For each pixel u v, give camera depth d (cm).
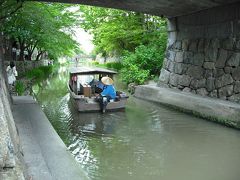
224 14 1206
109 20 2486
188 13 1451
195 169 732
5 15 1536
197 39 1407
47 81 2997
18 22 1966
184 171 720
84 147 891
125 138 976
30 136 763
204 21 1341
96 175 694
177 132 1037
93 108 1338
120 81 2495
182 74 1510
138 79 1941
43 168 567
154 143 924
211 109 1155
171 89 1562
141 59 2061
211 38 1305
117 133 1034
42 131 809
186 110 1310
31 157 620
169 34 1667
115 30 2453
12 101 1180
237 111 1024
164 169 730
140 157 809
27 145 694
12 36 2272
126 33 2333
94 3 1476
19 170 333
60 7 2347
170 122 1173
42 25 1964
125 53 2328
